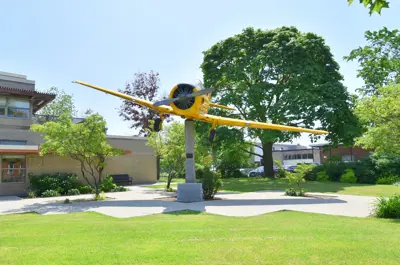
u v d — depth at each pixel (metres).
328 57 31.39
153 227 8.99
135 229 8.67
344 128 28.78
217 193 20.22
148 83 47.41
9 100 23.27
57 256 5.89
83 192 22.14
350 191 19.97
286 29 32.19
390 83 12.89
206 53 33.78
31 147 21.14
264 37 31.42
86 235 7.85
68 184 21.80
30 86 25.62
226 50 32.16
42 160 22.84
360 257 5.80
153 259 5.70
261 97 30.72
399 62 26.81
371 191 19.61
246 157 42.75
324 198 16.59
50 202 16.61
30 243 7.00
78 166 24.59
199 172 17.66
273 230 8.39
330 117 27.64
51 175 22.31
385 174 25.64
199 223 9.71
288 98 28.77
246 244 6.75
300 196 17.77
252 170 43.31
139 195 19.77
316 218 10.70
